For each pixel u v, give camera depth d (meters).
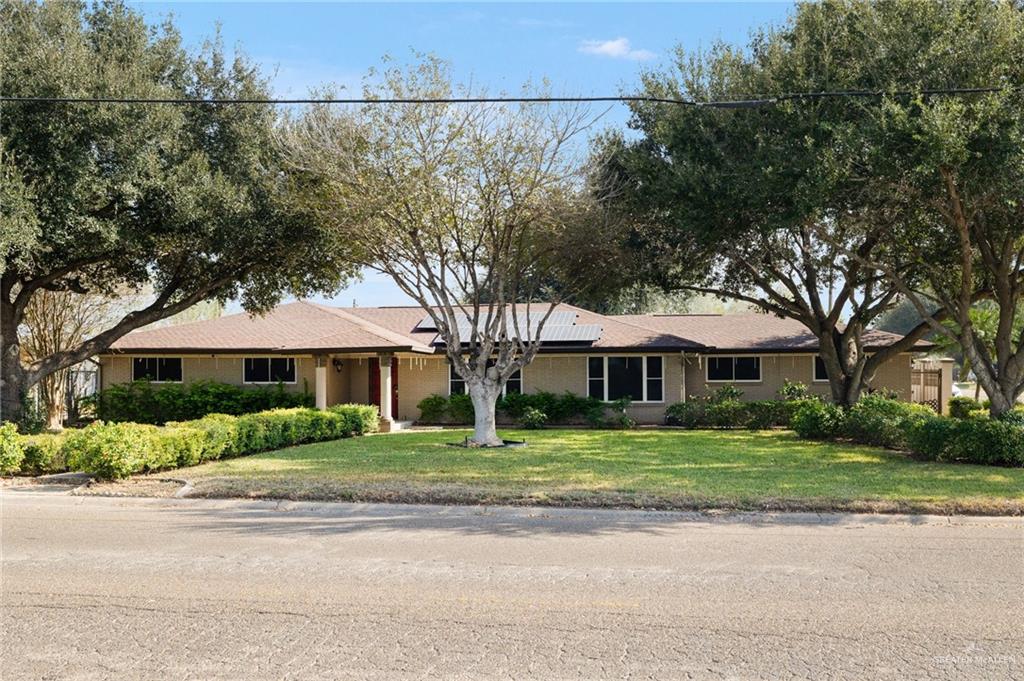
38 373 20.95
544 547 8.63
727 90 17.58
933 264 18.77
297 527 9.81
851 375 23.81
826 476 13.38
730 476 13.46
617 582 7.10
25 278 21.06
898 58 14.17
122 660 5.14
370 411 23.69
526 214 18.08
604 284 22.45
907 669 5.01
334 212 17.72
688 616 6.09
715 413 25.20
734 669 5.01
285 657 5.21
